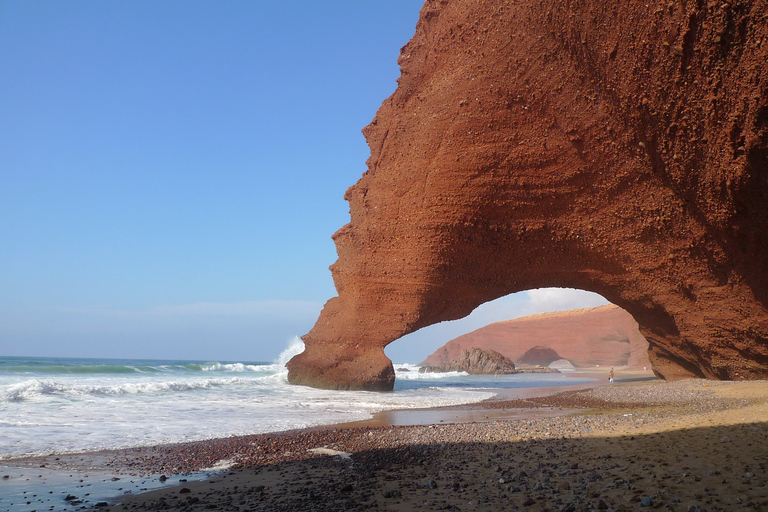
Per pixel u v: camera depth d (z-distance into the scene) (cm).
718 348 1908
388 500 545
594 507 442
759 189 1391
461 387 3188
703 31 1337
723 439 676
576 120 1933
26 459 859
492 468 678
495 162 2172
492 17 2117
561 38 1852
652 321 2336
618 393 2088
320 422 1391
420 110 2478
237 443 1017
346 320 2831
